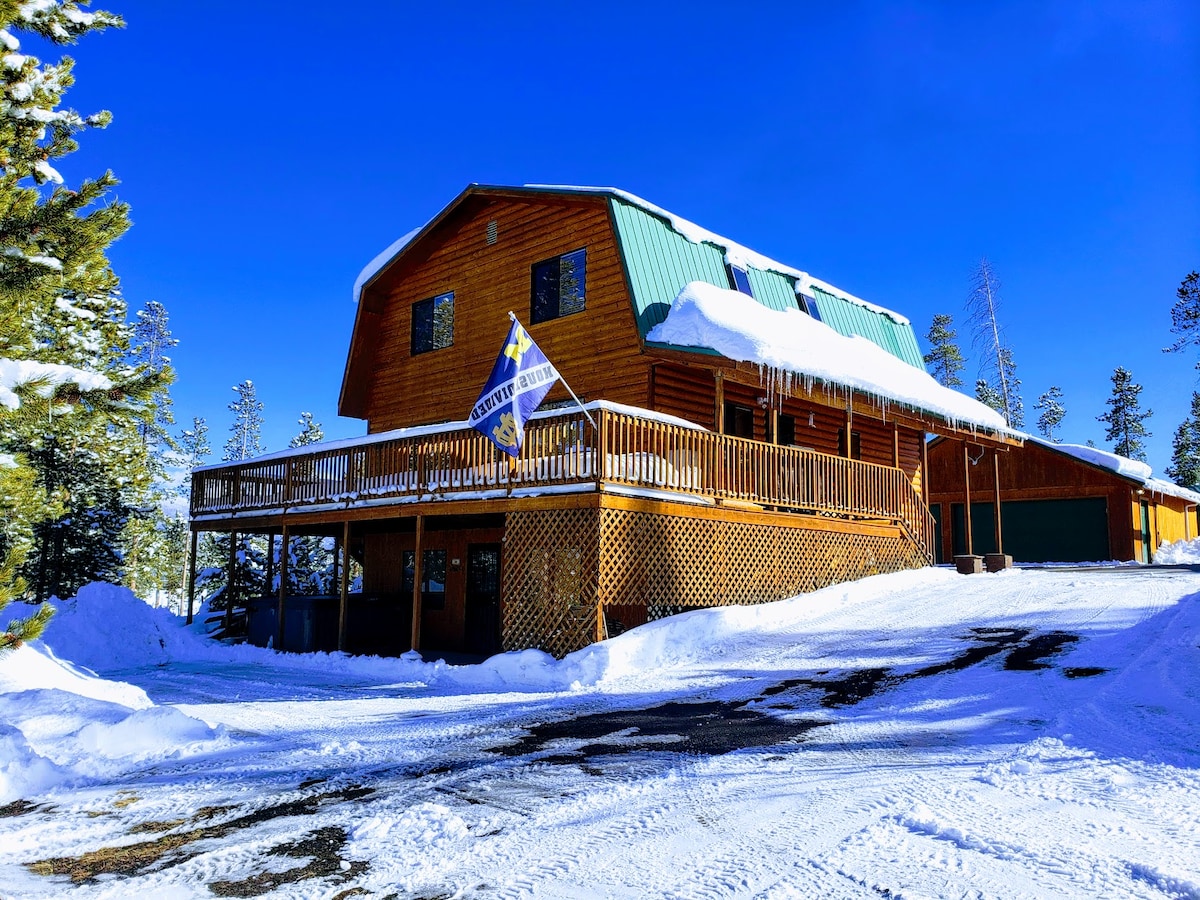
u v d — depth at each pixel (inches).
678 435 554.6
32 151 408.5
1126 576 692.7
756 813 209.8
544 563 520.1
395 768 272.1
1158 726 271.3
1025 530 1131.3
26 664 419.8
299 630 682.8
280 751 304.8
